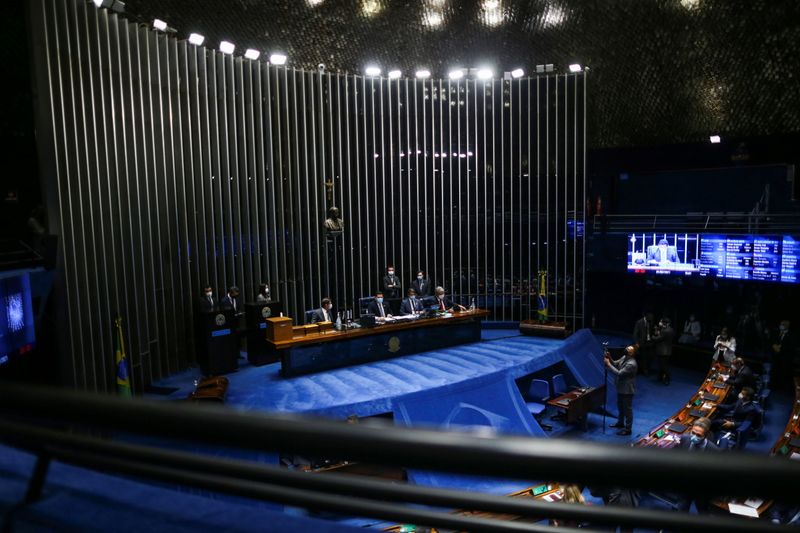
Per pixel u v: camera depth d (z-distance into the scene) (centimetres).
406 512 125
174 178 1155
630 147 1695
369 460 72
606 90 1580
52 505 142
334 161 1501
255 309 1182
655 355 1476
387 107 1590
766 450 1016
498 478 68
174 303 1154
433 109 1616
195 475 148
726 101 1443
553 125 1667
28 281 796
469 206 1670
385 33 1466
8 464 164
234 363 1145
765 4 1234
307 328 1114
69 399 90
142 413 84
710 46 1359
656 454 64
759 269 1340
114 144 1014
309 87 1445
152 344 1104
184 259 1182
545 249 1711
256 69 1337
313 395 991
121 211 1029
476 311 1364
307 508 137
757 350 1433
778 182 1480
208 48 1281
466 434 71
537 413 1105
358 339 1180
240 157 1311
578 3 1412
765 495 60
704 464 62
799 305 1418
